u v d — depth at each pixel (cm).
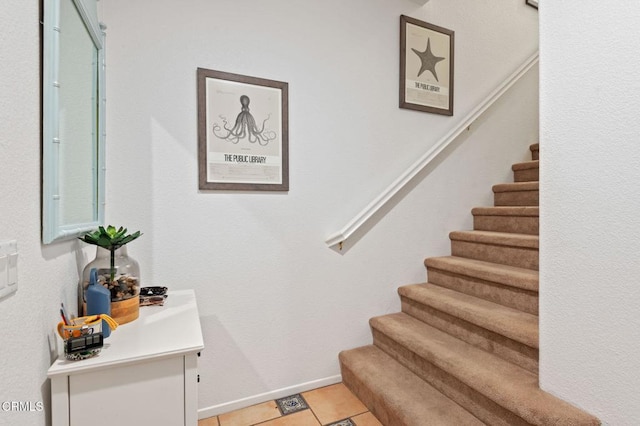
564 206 115
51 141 83
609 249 102
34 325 78
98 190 134
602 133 104
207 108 166
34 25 78
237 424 161
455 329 177
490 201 264
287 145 184
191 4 163
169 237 161
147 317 120
